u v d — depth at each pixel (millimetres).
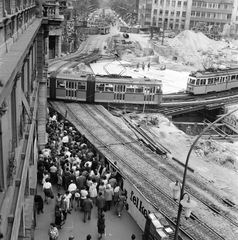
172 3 126250
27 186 14961
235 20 127375
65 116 30375
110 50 85188
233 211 18234
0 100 6199
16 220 9445
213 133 38688
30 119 15867
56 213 15859
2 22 8586
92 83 36094
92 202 17391
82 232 16141
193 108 41469
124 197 17344
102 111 34781
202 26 123625
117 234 16266
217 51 98938
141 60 75562
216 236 15664
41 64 24516
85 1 181375
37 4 23484
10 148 10484
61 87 36188
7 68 7742
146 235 15312
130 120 34219
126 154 24062
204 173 25156
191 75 46469
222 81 49031
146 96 37812
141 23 141750
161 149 27969
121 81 36656
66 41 78375
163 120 36375
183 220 16469
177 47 95250
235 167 27078
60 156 20547
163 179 20812
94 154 24188
